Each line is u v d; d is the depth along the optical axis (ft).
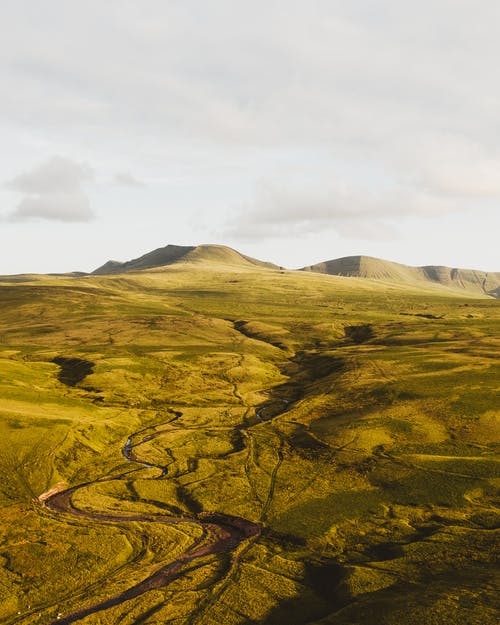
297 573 210.59
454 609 164.76
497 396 398.01
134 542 239.71
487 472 283.79
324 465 317.63
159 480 310.86
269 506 271.90
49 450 330.95
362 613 172.04
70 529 249.14
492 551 208.23
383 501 267.59
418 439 339.36
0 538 238.48
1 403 402.72
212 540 242.17
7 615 188.55
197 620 180.34
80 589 204.23
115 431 395.34
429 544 219.00
